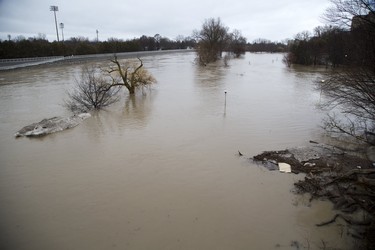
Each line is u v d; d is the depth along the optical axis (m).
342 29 13.09
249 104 22.83
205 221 9.08
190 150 14.11
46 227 8.98
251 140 15.17
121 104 23.67
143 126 17.88
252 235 8.46
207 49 64.94
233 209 9.61
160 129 17.20
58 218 9.38
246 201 10.00
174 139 15.54
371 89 11.14
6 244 8.27
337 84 15.75
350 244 7.95
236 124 17.78
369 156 12.66
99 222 9.15
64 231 8.79
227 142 14.96
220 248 8.02
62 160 13.40
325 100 23.39
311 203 9.73
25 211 9.77
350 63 12.59
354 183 10.12
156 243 8.23
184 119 19.06
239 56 88.12
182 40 162.62
